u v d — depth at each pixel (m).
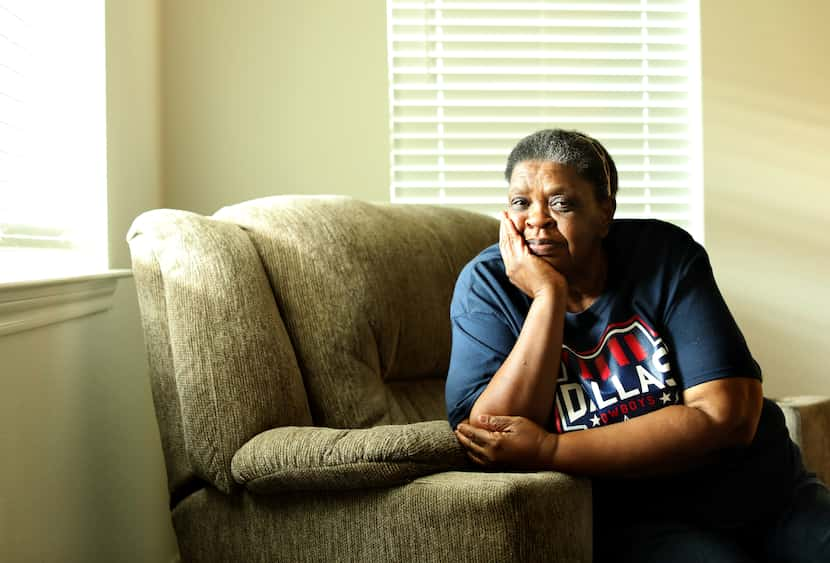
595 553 1.43
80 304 1.70
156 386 1.58
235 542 1.45
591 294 1.47
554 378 1.39
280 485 1.37
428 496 1.28
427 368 1.98
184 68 2.78
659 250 1.47
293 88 2.82
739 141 2.98
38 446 1.47
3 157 1.53
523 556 1.23
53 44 1.84
